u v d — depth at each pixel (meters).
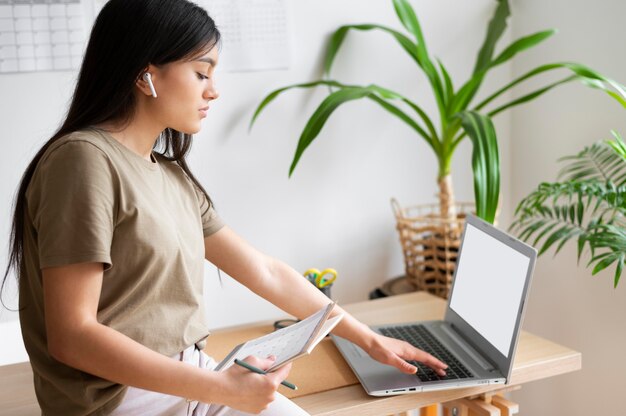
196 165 1.85
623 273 1.79
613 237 1.36
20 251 1.08
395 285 2.02
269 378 0.96
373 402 1.20
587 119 1.89
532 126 2.11
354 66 2.00
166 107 1.06
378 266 2.13
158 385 0.93
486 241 1.42
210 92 1.11
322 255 2.04
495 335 1.30
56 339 0.92
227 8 1.82
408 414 1.48
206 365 1.19
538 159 2.10
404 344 1.31
